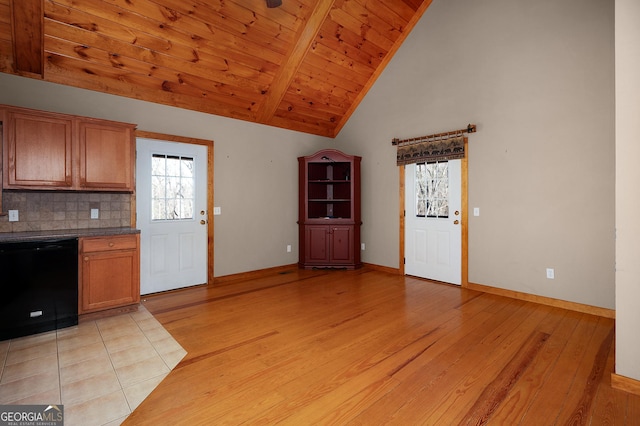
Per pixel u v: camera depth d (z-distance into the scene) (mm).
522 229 3643
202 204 4352
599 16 3115
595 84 3145
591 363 2232
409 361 2277
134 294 3254
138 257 3277
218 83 4148
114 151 3293
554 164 3406
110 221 3574
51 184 2953
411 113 4734
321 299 3713
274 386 1980
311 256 5312
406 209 4848
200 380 2043
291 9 3711
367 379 2053
